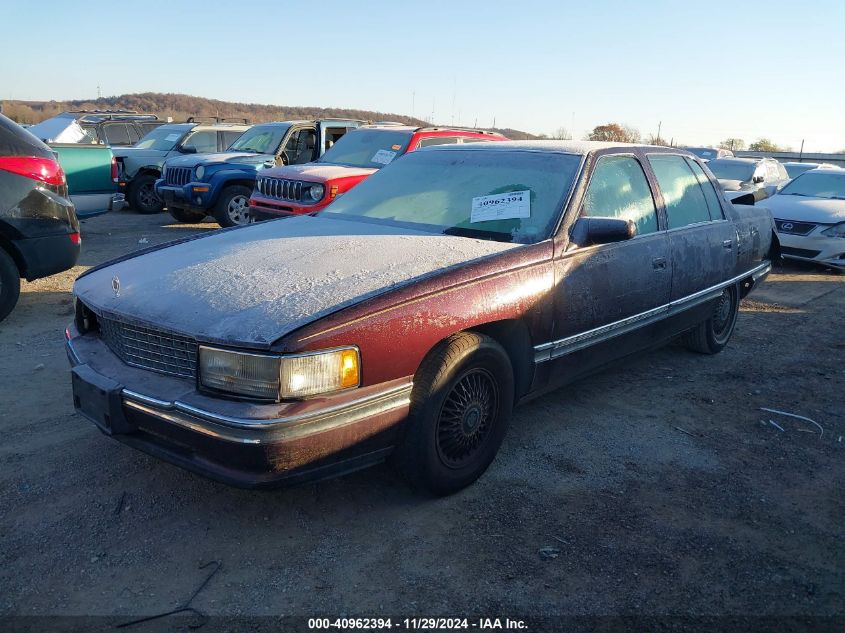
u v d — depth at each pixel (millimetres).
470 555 2885
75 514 3082
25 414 4062
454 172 4340
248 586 2656
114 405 2873
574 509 3273
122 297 3154
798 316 7246
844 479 3699
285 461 2609
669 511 3293
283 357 2594
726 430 4277
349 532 3025
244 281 3111
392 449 3049
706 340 5547
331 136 12547
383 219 4148
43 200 5828
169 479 3400
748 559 2938
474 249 3490
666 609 2602
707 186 5246
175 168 11867
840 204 10133
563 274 3631
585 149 4176
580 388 4906
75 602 2537
